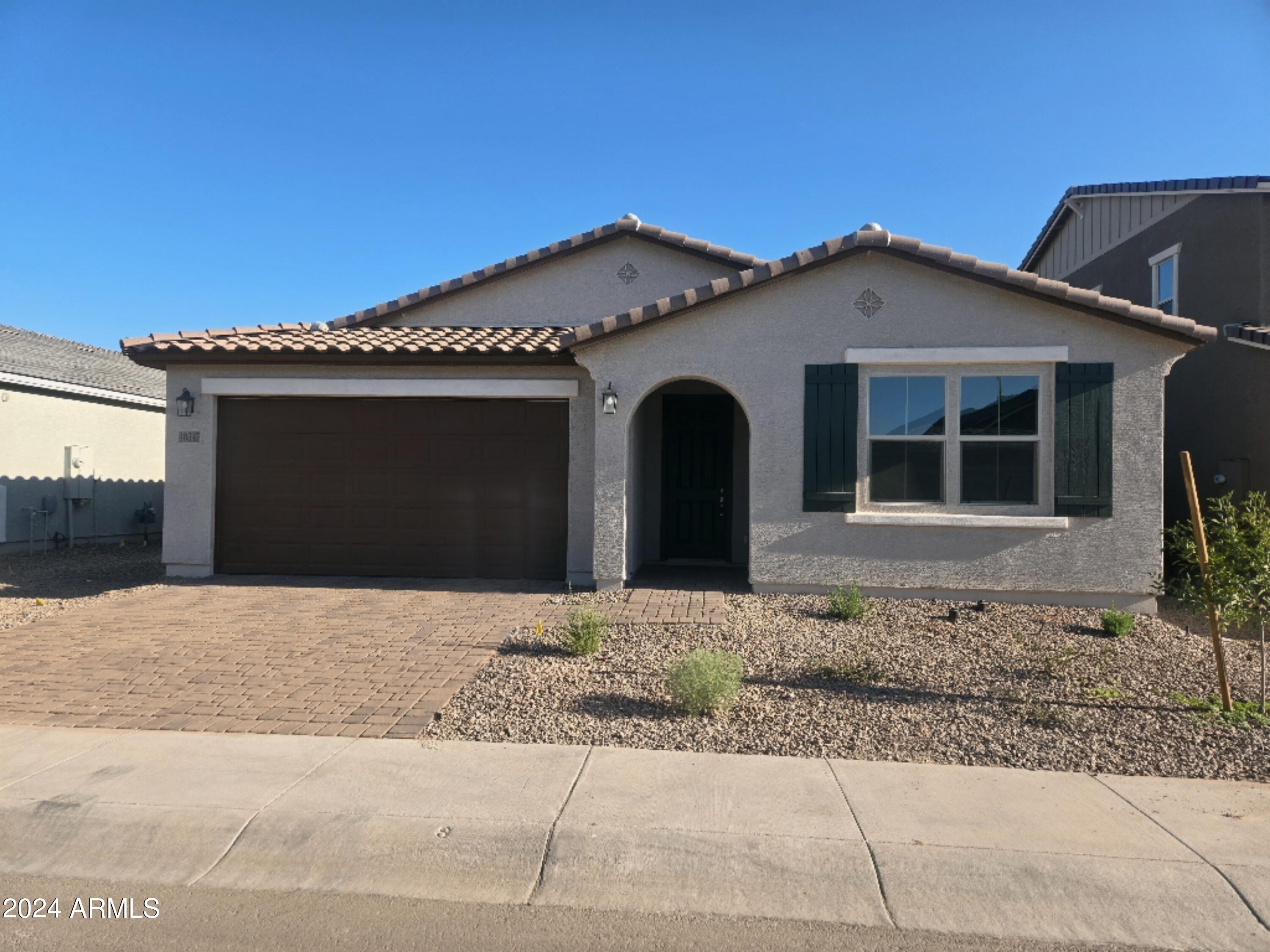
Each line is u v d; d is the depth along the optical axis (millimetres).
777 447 9867
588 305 13781
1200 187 12742
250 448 11438
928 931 3602
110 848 4227
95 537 17062
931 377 9734
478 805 4586
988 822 4453
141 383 19125
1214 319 12531
